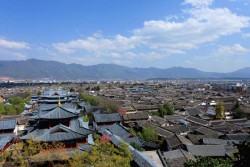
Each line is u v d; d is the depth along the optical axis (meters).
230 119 104.25
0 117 91.25
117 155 31.95
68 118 39.00
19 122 79.00
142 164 34.91
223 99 159.88
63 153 32.28
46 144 32.62
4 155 28.33
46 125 38.88
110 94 199.75
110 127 76.38
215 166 25.97
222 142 64.94
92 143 38.38
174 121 100.19
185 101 159.88
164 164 52.12
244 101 153.00
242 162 16.58
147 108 131.50
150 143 68.19
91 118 90.88
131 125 95.62
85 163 28.84
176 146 63.56
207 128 82.88
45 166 31.39
